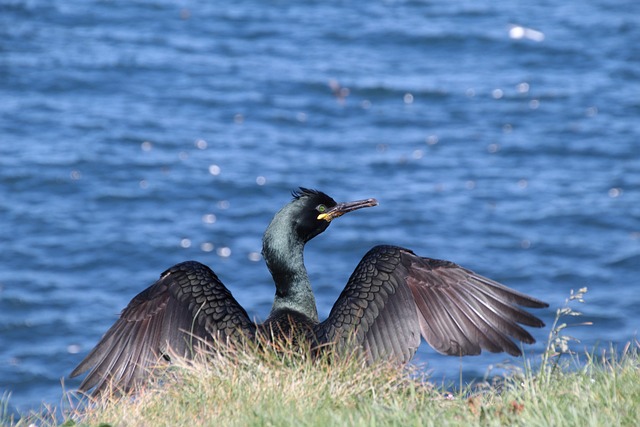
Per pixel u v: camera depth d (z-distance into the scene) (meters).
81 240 32.72
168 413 7.01
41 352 25.20
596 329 25.89
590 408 6.50
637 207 36.00
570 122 44.88
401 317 7.14
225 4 61.69
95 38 54.44
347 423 6.30
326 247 32.75
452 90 49.31
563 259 32.25
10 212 34.41
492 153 41.78
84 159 38.91
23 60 49.81
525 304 7.03
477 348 6.99
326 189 37.69
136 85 48.00
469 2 63.00
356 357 7.11
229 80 49.31
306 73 50.78
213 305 7.26
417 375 7.46
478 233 34.22
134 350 7.13
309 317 7.80
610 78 50.72
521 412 6.45
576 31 57.69
